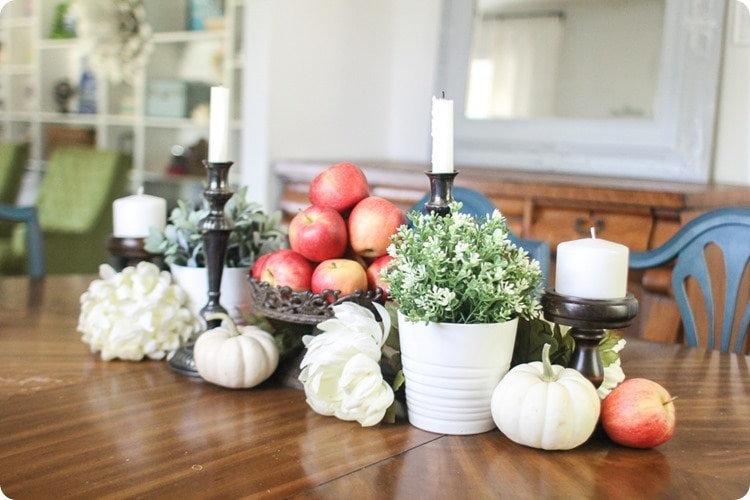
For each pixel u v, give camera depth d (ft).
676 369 4.25
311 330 3.82
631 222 8.03
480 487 2.72
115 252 4.58
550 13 10.12
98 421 3.29
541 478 2.79
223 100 3.96
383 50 12.10
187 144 15.65
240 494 2.63
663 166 9.24
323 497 2.62
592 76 9.79
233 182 13.69
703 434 3.26
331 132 11.66
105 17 16.01
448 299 3.02
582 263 3.18
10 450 2.98
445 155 3.42
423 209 5.90
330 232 3.62
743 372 4.22
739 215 5.06
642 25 9.37
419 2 11.82
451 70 11.07
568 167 9.99
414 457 2.96
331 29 11.42
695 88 9.00
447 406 3.16
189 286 4.27
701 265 5.18
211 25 14.44
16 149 15.34
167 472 2.80
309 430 3.22
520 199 8.71
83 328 4.23
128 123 16.20
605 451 3.05
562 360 3.36
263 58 10.87
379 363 3.35
